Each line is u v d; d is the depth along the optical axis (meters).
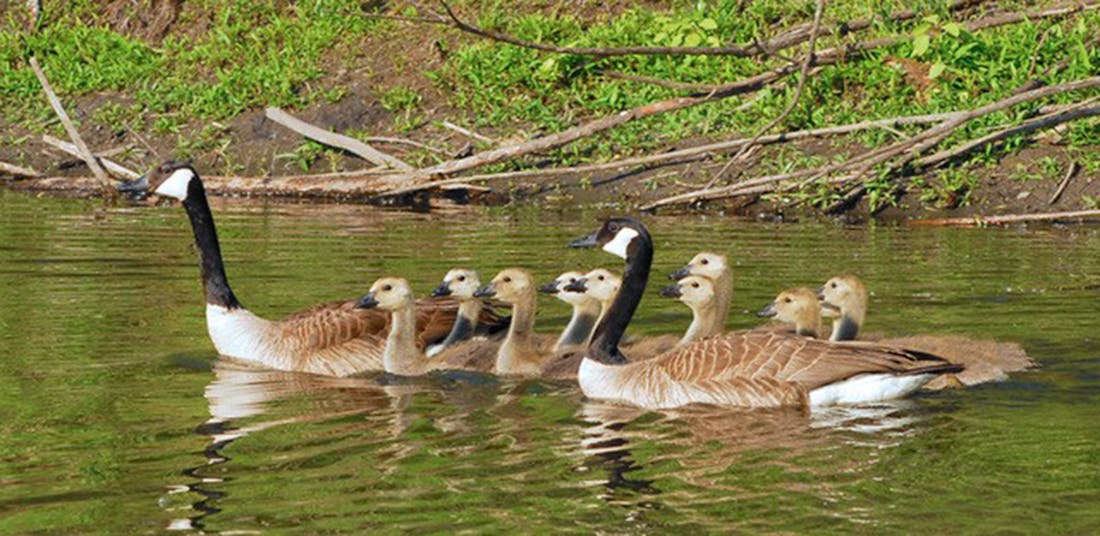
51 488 10.28
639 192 22.92
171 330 15.34
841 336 14.50
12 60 29.09
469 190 23.81
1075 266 17.78
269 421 12.19
